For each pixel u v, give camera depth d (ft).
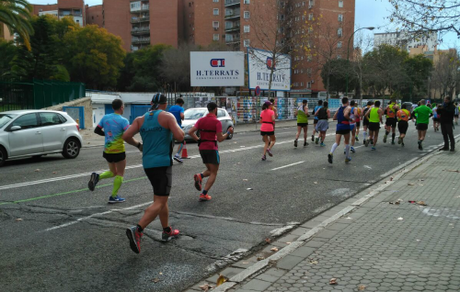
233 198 25.49
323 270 13.47
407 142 60.08
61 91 84.89
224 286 12.55
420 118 50.34
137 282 13.57
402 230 17.56
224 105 110.32
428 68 243.81
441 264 13.55
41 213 21.49
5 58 160.25
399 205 22.03
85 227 19.21
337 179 31.94
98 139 70.64
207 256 15.94
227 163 39.75
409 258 14.20
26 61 124.98
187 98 105.19
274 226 19.89
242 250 16.57
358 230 17.80
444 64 232.73
